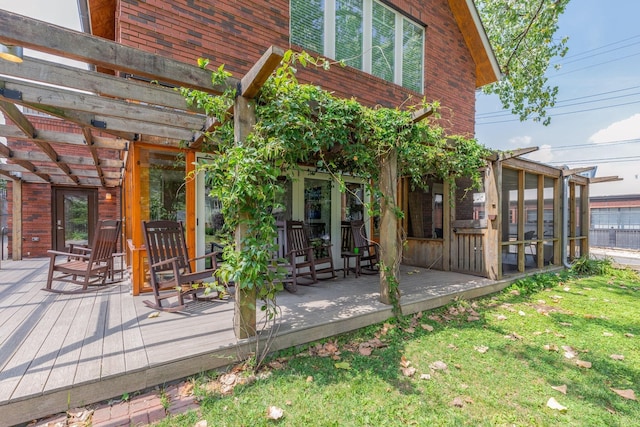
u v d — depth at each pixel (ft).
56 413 6.31
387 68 20.27
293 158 10.05
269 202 8.92
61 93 9.57
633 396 7.36
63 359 7.41
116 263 23.20
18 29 5.62
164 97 9.56
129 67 6.90
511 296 15.98
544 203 22.06
